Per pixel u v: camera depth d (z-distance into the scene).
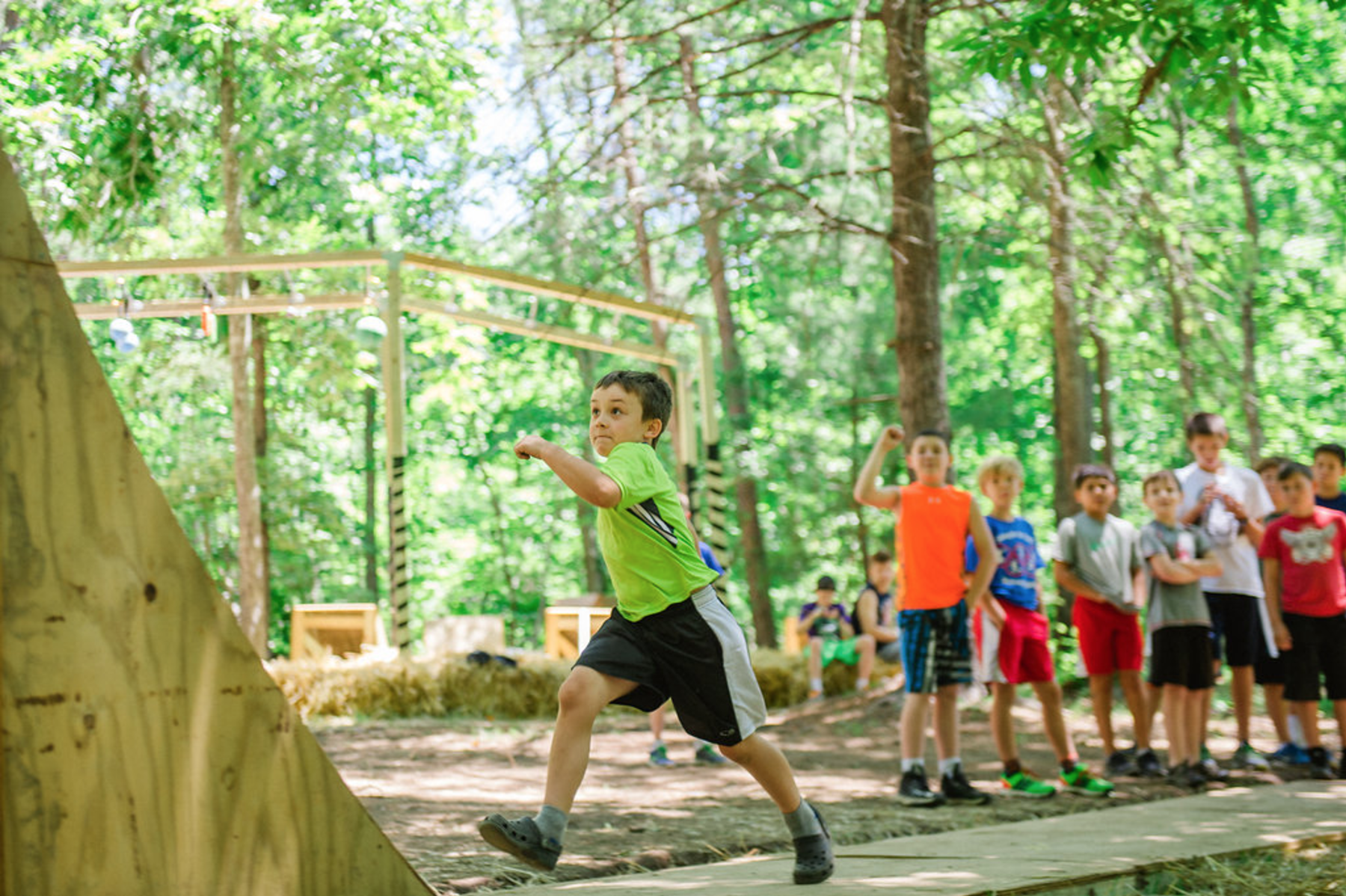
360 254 10.91
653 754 7.38
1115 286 10.81
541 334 11.82
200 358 18.58
